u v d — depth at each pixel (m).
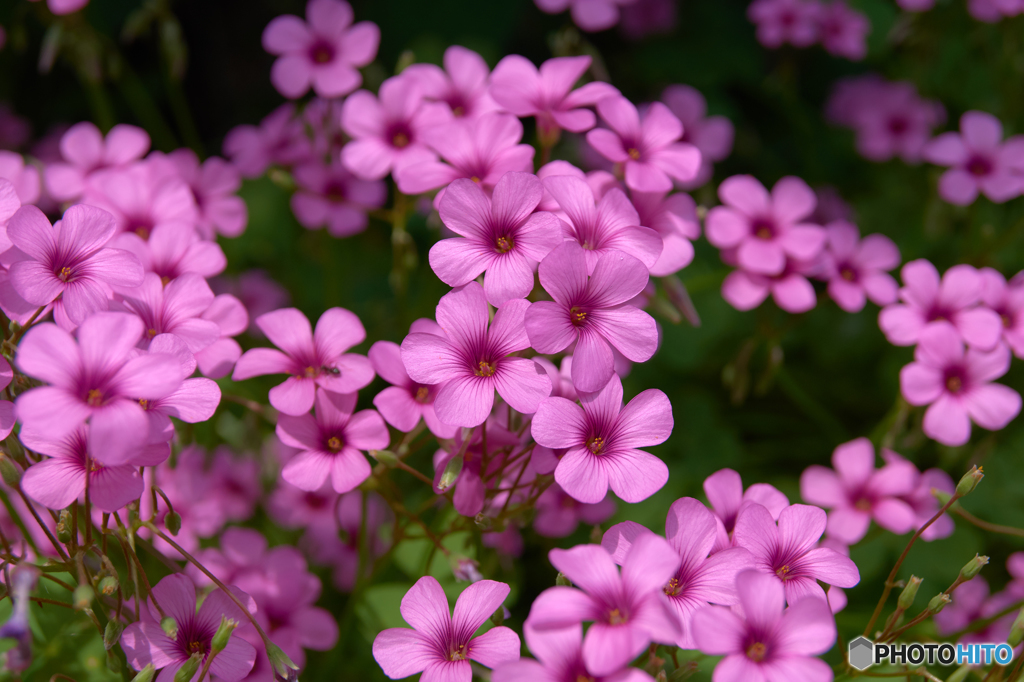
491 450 0.31
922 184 0.46
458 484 0.30
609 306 0.30
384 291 0.45
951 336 0.34
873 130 0.46
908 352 0.40
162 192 0.34
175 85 0.44
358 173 0.34
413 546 0.35
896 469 0.35
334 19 0.36
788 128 0.54
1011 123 0.43
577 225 0.31
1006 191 0.37
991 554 0.37
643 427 0.30
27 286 0.29
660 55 0.53
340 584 0.36
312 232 0.40
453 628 0.29
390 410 0.31
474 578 0.32
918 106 0.46
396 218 0.36
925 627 0.34
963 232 0.42
